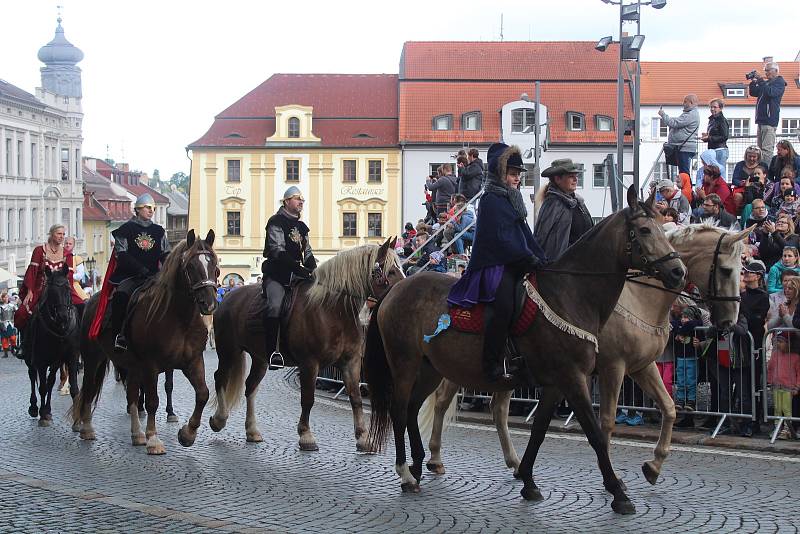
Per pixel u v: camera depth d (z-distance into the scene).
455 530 8.29
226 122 73.00
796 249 12.74
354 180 71.38
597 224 9.13
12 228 69.81
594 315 9.03
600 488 9.78
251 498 9.59
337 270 12.39
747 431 12.50
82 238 85.69
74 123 82.44
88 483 10.36
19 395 19.14
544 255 9.42
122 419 15.33
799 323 11.90
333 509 9.09
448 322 9.38
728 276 9.84
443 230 18.42
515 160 9.23
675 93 61.84
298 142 71.56
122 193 103.62
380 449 10.34
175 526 8.45
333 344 12.32
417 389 10.05
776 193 16.59
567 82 67.50
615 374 9.83
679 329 12.90
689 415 13.17
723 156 19.45
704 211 15.33
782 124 57.97
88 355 13.52
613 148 65.12
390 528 8.38
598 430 8.90
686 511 8.77
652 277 9.21
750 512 8.67
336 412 15.89
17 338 32.81
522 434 13.23
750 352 12.42
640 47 19.92
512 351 9.23
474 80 69.62
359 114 72.50
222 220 72.31
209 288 11.97
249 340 12.95
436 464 10.72
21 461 11.74
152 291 12.41
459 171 20.62
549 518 8.65
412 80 70.25
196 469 11.14
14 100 69.06
